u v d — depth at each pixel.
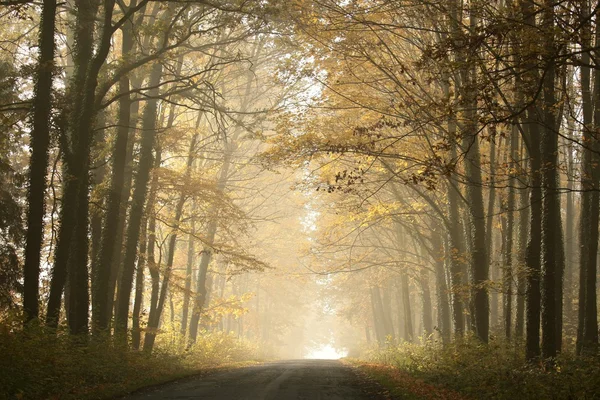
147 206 27.34
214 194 28.33
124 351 19.14
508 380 13.13
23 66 18.59
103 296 22.05
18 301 24.48
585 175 16.72
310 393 13.79
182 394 13.20
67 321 20.30
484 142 23.58
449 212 24.84
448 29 17.28
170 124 28.55
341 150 19.03
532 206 16.81
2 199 24.47
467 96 11.09
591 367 11.89
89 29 21.55
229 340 43.16
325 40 20.38
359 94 21.81
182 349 31.91
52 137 19.58
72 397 11.66
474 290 21.66
